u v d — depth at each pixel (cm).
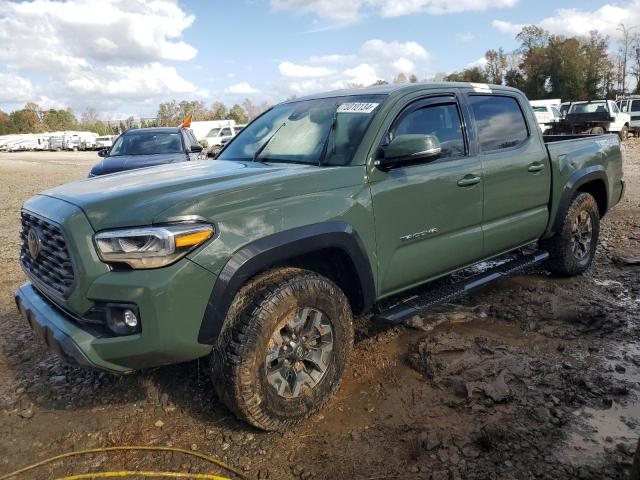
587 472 266
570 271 538
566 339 415
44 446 309
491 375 357
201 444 304
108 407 345
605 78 5212
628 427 303
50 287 304
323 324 321
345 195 331
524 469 271
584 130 2428
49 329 289
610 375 358
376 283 354
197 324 274
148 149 1055
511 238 463
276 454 292
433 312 465
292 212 305
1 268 666
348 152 353
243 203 291
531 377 357
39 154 4675
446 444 292
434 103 403
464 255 418
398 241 362
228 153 434
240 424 319
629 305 477
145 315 264
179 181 310
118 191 298
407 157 344
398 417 320
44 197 329
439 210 387
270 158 392
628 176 1280
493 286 534
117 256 269
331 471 277
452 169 397
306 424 317
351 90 423
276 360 301
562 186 505
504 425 306
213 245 276
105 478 279
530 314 457
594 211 552
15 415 342
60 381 380
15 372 396
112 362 274
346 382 362
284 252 298
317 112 407
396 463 281
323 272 353
